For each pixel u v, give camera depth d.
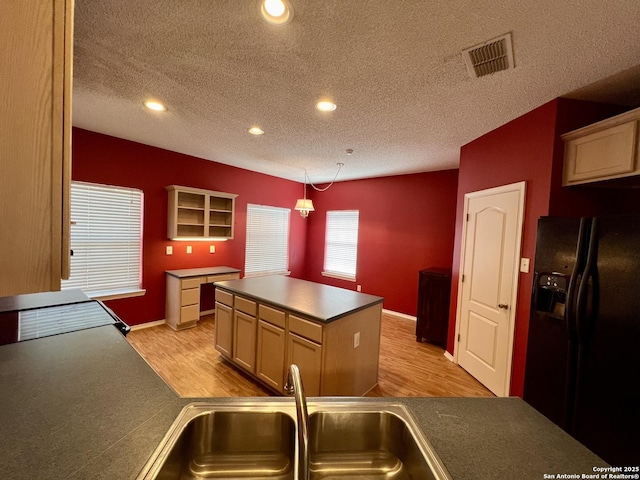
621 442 1.36
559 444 0.80
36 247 0.55
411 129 2.69
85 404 0.87
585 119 2.04
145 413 0.84
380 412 0.94
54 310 1.78
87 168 3.10
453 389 2.54
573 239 1.63
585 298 1.51
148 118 2.63
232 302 2.70
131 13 1.31
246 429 0.90
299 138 3.05
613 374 1.40
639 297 1.30
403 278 4.62
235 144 3.38
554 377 1.72
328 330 1.98
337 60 1.64
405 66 1.68
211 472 0.86
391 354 3.26
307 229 6.08
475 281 2.77
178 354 3.01
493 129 2.63
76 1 1.24
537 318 1.84
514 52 1.53
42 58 0.53
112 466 0.65
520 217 2.26
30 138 0.53
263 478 0.85
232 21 1.35
